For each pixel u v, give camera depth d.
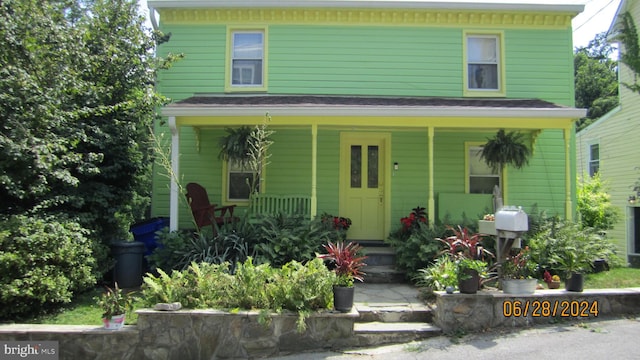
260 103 7.71
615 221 10.34
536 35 8.92
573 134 8.85
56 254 4.79
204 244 6.39
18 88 5.18
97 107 6.27
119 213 6.75
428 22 8.94
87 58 6.27
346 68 8.88
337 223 7.90
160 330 4.22
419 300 5.41
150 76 7.46
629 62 9.27
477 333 4.62
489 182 8.88
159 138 7.53
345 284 4.55
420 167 8.80
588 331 4.59
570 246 6.11
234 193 8.73
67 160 5.66
